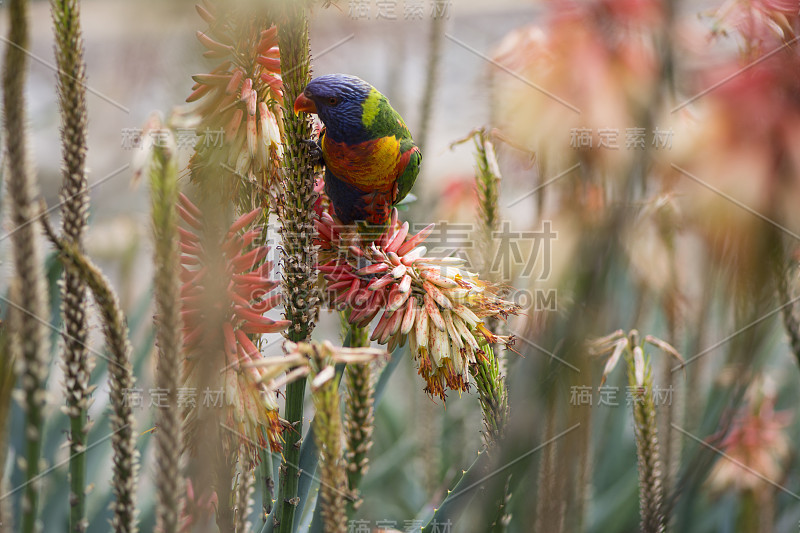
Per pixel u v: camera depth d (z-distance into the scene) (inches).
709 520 241.1
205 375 123.1
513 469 103.0
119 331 104.3
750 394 216.5
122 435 108.3
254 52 128.7
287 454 135.3
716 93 73.2
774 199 67.9
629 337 121.5
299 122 127.0
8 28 92.1
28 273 99.1
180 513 102.2
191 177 129.7
